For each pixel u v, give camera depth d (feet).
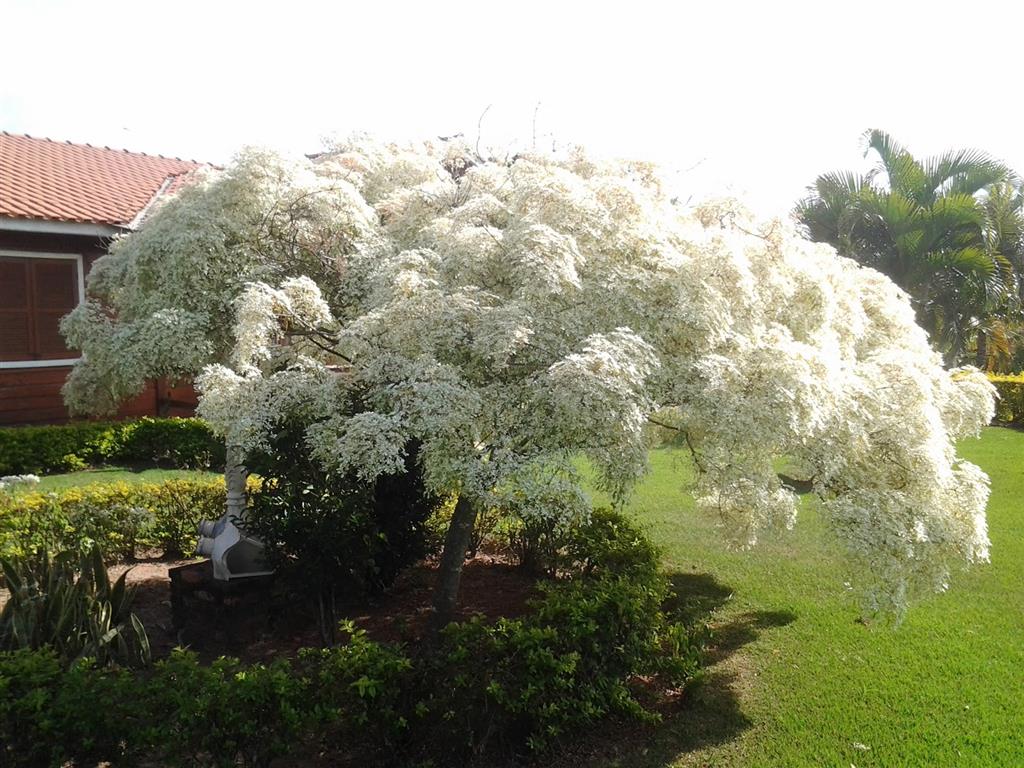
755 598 20.51
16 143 42.37
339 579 15.81
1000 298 56.39
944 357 57.47
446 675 11.78
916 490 15.40
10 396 34.37
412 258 14.55
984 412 21.04
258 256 18.53
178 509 22.63
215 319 18.07
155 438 33.78
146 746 10.36
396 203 19.04
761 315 15.93
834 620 18.94
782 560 23.59
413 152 23.04
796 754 13.07
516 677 12.05
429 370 12.67
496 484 12.17
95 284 21.25
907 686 15.52
